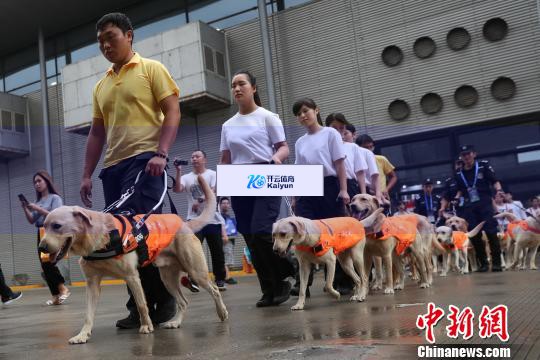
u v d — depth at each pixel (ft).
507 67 20.99
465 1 24.13
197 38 30.89
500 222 21.75
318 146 12.09
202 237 17.93
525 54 21.12
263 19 30.55
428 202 13.61
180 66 30.86
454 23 23.85
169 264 8.94
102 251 7.73
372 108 17.52
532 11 22.56
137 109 9.53
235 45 32.19
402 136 13.84
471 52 21.67
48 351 7.27
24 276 12.15
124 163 9.50
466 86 16.92
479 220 19.51
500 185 15.85
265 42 29.89
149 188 9.36
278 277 11.82
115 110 9.58
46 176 9.39
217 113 13.12
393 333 6.58
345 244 11.28
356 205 12.57
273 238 10.70
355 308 9.97
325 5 26.84
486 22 22.61
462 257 22.20
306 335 6.99
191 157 12.85
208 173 12.87
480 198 17.03
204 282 9.19
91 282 8.22
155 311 9.68
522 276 15.71
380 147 13.91
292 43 27.84
